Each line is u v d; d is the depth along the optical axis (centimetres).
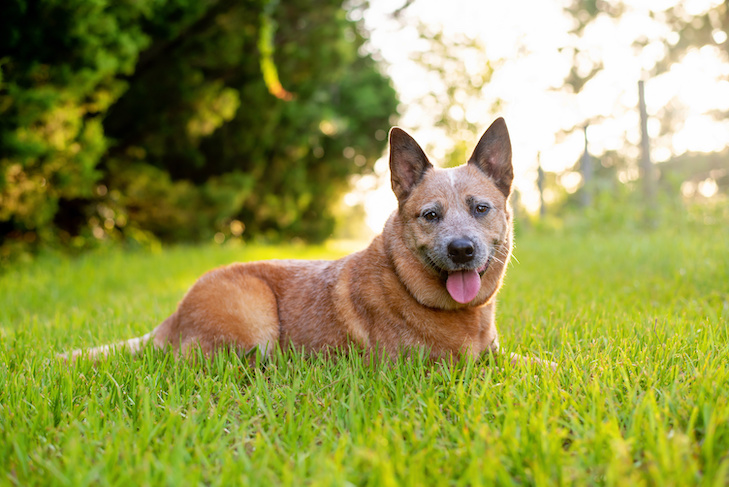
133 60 1085
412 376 301
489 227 349
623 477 180
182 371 314
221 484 189
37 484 199
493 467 185
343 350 360
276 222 2373
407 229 350
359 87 2950
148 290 835
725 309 443
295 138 2178
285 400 278
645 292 570
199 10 1336
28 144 830
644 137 1980
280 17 1775
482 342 361
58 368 330
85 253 1263
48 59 910
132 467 206
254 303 379
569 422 239
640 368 295
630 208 1638
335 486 182
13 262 1051
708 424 208
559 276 754
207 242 1830
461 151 2500
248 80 1775
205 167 1980
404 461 203
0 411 262
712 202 1381
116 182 1470
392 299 347
